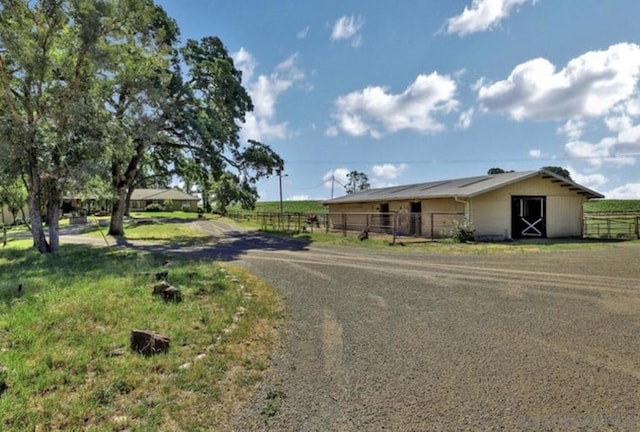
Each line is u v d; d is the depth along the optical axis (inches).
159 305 209.9
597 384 129.1
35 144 453.4
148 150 834.8
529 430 104.3
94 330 171.8
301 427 107.6
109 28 536.4
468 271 338.6
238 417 112.4
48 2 474.3
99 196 601.0
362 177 2952.8
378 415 113.0
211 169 804.6
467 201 625.6
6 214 1376.7
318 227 997.8
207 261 388.5
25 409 110.4
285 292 262.7
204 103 791.1
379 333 182.1
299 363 149.3
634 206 1528.1
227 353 156.2
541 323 192.4
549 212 687.7
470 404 117.9
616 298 238.2
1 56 467.5
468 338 173.8
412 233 756.0
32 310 195.0
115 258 414.9
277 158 842.2
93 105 498.0
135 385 127.1
